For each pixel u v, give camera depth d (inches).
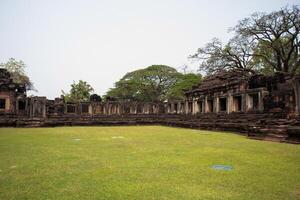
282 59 1352.1
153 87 2340.1
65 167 283.9
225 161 317.7
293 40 1306.6
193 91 1342.3
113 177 242.1
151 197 188.5
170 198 186.7
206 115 1096.8
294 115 652.1
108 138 607.8
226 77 1178.0
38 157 343.9
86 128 1052.5
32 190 204.5
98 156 353.4
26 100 1338.6
